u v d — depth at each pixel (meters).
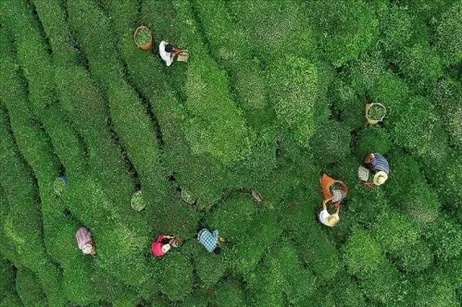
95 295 15.72
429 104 14.85
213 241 14.96
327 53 14.86
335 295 15.55
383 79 14.91
